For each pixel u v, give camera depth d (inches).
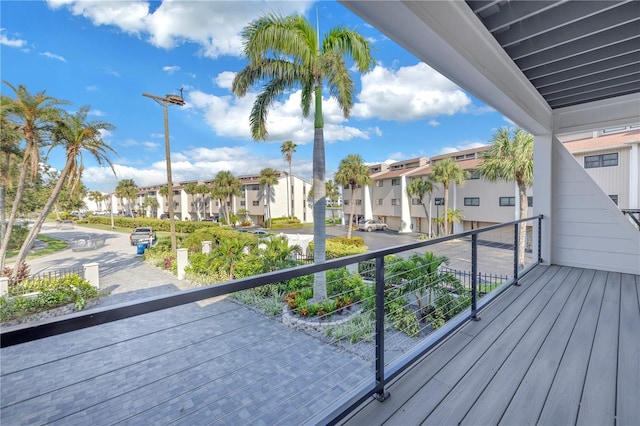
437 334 84.0
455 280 200.5
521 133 433.7
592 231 163.6
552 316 100.7
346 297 221.0
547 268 166.2
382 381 60.9
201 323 220.1
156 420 125.7
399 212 940.6
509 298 118.3
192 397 138.2
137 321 224.8
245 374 154.3
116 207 2265.0
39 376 159.6
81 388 147.6
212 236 492.4
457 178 677.9
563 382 65.5
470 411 56.9
